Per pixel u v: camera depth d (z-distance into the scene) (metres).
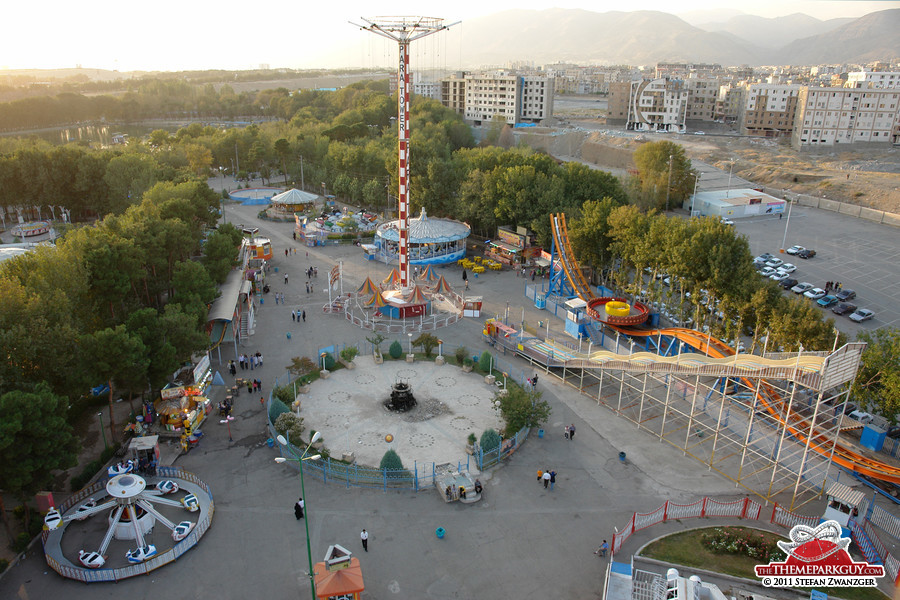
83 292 63.66
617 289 96.69
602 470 53.75
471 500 49.06
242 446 56.28
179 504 46.69
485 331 81.81
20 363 48.12
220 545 43.72
